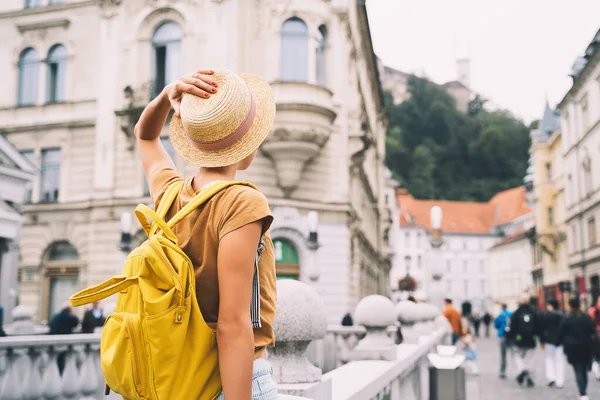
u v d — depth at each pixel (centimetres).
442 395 562
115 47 2323
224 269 152
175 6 2250
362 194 3164
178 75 2252
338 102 2323
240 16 2197
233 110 172
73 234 2298
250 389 148
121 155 2273
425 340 759
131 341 146
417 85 12038
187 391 147
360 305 506
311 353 1005
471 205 11669
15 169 1588
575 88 4034
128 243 1631
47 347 604
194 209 164
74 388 630
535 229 5616
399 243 9975
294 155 2162
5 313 1577
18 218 1609
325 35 2320
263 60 2202
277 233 2155
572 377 1521
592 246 3791
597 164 3634
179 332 147
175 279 150
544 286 5494
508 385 1323
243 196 159
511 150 11894
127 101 2281
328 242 2231
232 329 149
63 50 2442
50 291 2320
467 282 11200
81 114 2361
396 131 11606
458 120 12006
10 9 2511
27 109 2436
